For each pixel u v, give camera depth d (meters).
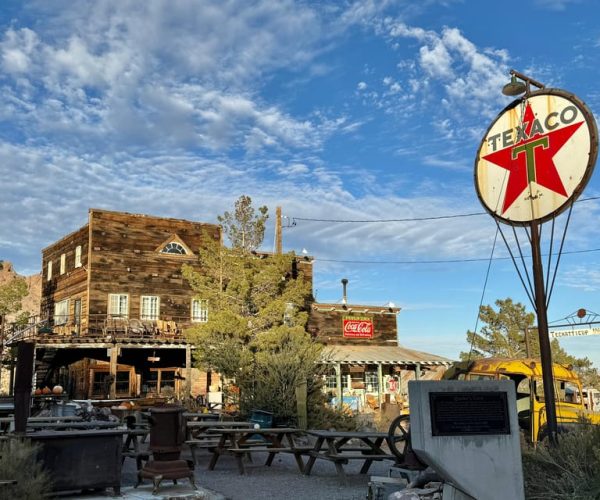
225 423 13.12
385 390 38.09
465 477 6.95
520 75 9.73
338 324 38.41
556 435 8.73
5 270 49.78
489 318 37.19
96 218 33.81
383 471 12.86
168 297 35.19
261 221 28.23
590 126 8.88
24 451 7.62
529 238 9.64
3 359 28.83
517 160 9.80
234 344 24.84
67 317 35.38
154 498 8.86
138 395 32.44
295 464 13.97
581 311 21.33
